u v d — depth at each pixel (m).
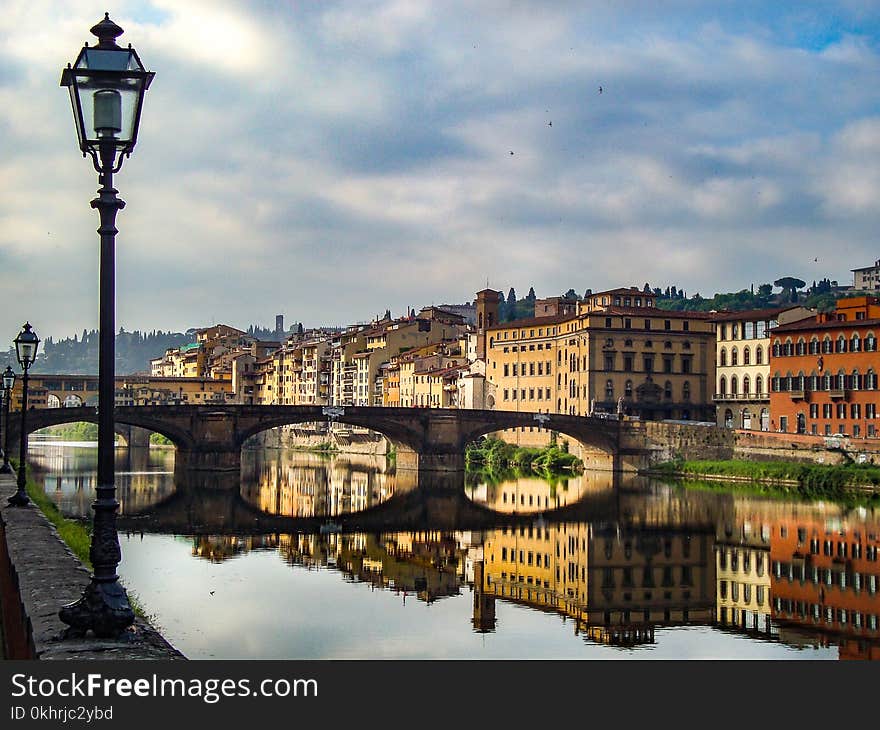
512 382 191.88
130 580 58.62
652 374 171.38
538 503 111.75
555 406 180.75
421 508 106.81
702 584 63.72
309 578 61.69
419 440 153.88
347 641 45.41
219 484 128.75
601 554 75.75
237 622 47.97
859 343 134.25
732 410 163.88
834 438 128.38
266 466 175.50
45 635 18.45
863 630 50.84
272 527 87.62
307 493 121.62
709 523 92.38
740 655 44.97
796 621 53.00
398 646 45.12
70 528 49.69
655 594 60.62
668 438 151.75
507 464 180.12
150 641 23.94
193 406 145.12
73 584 23.95
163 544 74.12
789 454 134.62
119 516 90.44
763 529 87.75
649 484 133.75
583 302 187.75
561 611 55.19
